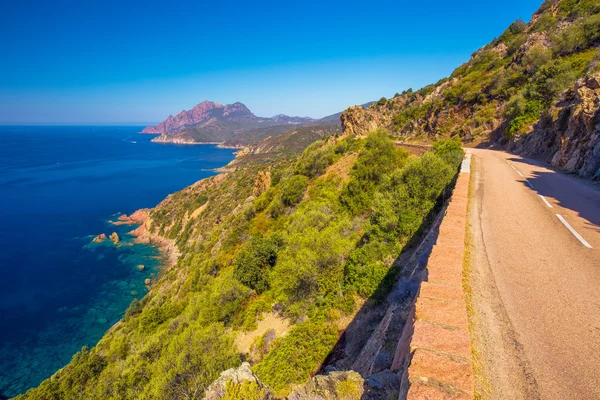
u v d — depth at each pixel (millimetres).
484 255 7648
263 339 17250
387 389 4926
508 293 6055
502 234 8977
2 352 40719
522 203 12141
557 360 4387
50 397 22078
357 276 14953
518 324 5164
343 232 23266
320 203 33156
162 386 13977
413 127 73125
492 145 43875
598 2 53719
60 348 41625
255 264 24188
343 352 12320
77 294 56219
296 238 21844
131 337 27938
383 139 37094
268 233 38719
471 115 57312
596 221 10141
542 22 65188
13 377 36469
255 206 50344
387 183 22188
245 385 7359
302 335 14258
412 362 3637
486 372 4203
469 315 5336
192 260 53031
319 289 17438
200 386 13805
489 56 76188
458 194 11039
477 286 6266
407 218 16219
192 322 22734
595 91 21781
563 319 5254
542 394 3869
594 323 5113
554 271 6859
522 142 34281
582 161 19484
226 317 22281
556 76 39656
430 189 16922
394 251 15430
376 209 18000
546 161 26172
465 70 83500
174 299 38875
